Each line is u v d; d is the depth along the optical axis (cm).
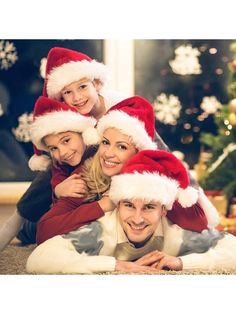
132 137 230
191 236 237
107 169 234
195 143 397
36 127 240
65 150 240
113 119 229
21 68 383
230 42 393
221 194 342
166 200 226
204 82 397
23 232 278
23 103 385
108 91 255
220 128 330
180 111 397
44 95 252
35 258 231
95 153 245
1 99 383
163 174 227
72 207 240
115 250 235
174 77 397
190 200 230
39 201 262
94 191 240
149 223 228
